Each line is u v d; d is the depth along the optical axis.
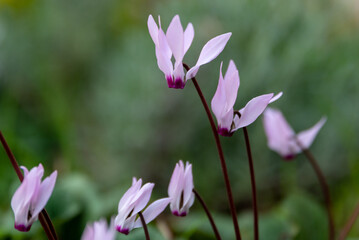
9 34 0.95
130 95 0.71
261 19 0.70
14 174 0.62
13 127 0.79
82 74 0.93
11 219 0.48
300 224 0.50
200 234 0.47
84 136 0.79
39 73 0.88
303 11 0.71
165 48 0.35
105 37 0.97
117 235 0.43
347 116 0.67
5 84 0.92
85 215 0.48
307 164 0.67
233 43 0.69
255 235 0.38
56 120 0.74
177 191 0.36
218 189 0.66
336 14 0.78
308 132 0.44
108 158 0.71
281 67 0.67
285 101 0.66
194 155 0.67
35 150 0.76
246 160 0.65
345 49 0.71
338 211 0.61
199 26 0.69
